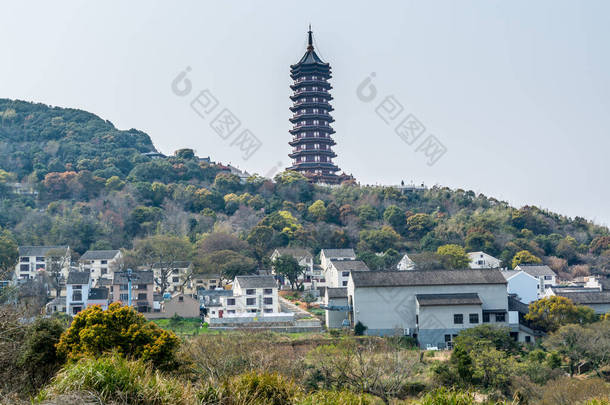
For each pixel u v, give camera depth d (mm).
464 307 61750
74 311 74062
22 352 27141
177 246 93125
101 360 17250
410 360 44781
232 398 17891
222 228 110062
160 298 79062
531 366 43594
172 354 29156
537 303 62906
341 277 89375
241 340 47031
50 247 95688
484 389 40500
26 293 74812
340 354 43406
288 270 91250
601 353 48594
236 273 89375
